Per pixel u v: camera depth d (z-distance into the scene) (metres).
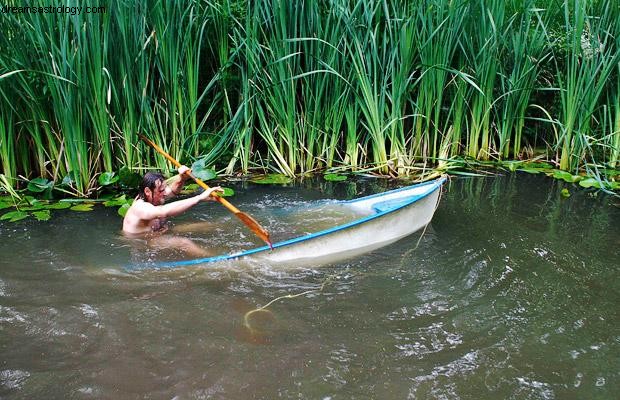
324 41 5.86
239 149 6.44
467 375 2.72
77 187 5.56
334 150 6.79
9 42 5.21
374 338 3.02
